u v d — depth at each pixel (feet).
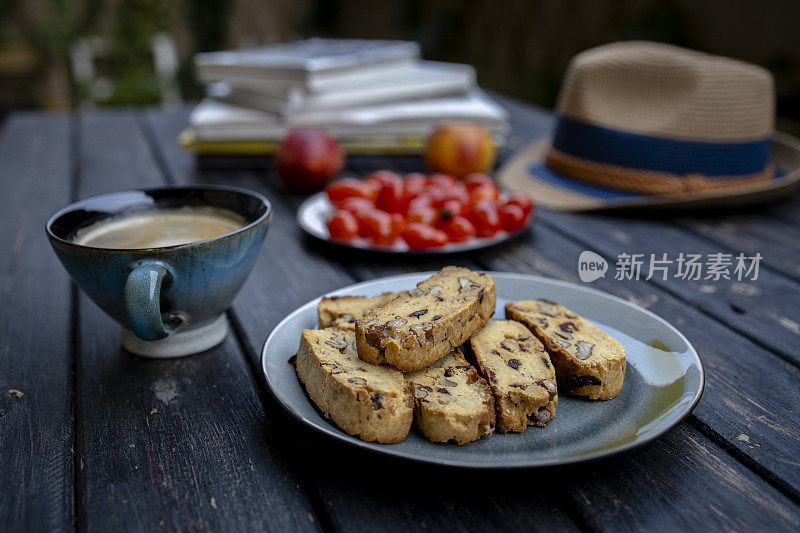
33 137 2.86
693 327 1.60
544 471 1.05
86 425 1.34
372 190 2.08
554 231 2.01
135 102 6.89
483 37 7.61
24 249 1.91
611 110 2.25
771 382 1.45
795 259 1.86
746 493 1.14
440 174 2.35
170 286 1.39
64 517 1.12
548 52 6.86
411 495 1.14
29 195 2.26
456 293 1.43
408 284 1.58
